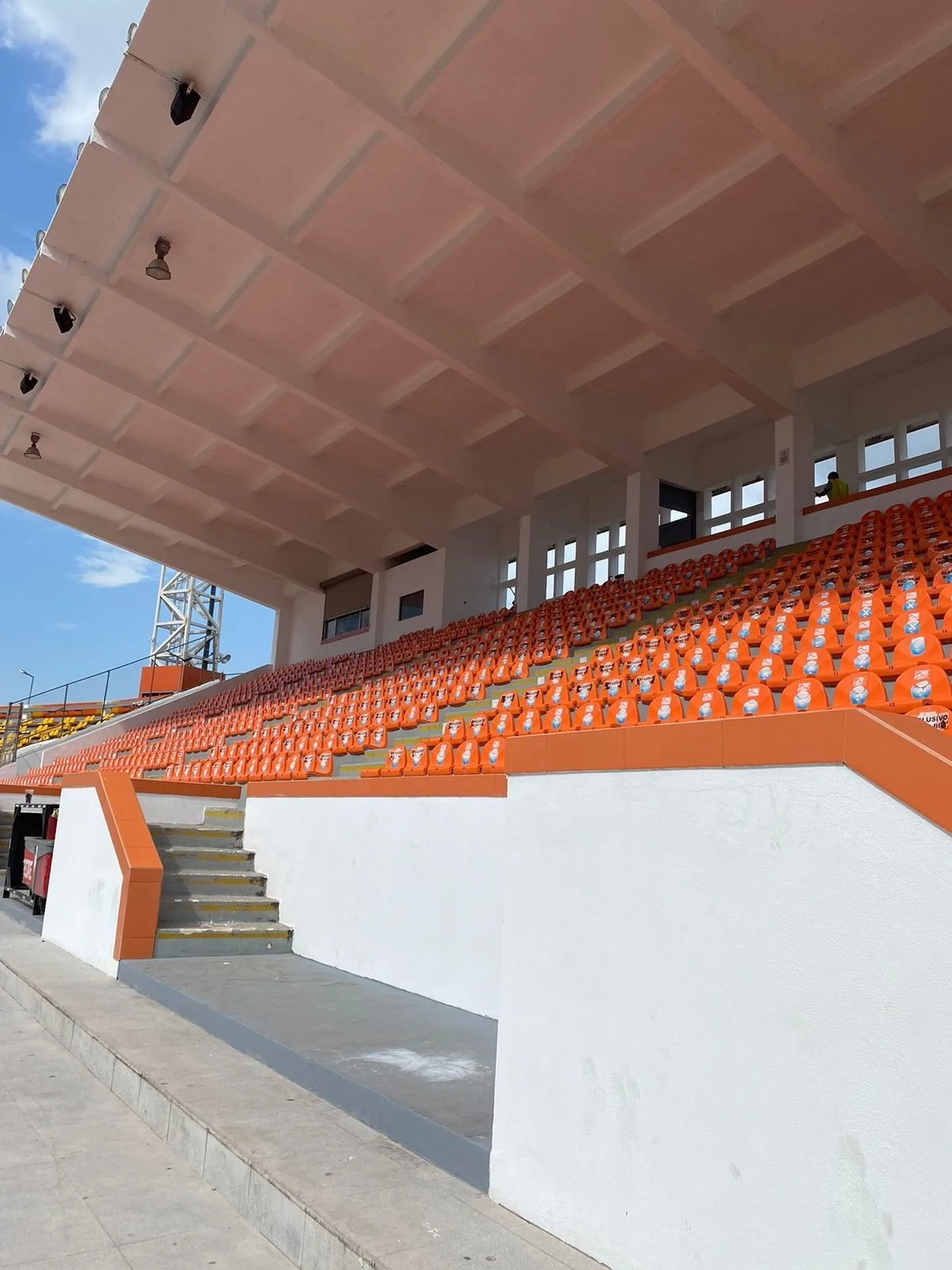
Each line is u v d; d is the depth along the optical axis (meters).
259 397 16.48
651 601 13.82
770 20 7.86
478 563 20.94
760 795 2.16
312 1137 3.29
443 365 14.70
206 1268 2.67
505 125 9.40
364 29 8.50
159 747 20.50
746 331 12.66
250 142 10.08
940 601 7.89
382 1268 2.31
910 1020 1.80
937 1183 1.71
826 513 12.93
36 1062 4.81
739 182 9.84
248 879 7.43
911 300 12.16
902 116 8.78
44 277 13.29
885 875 1.88
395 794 5.92
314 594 25.89
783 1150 1.98
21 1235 2.84
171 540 24.80
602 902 2.55
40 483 21.64
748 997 2.12
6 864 12.63
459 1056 4.04
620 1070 2.40
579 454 17.33
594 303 12.61
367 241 11.59
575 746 2.72
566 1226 2.49
